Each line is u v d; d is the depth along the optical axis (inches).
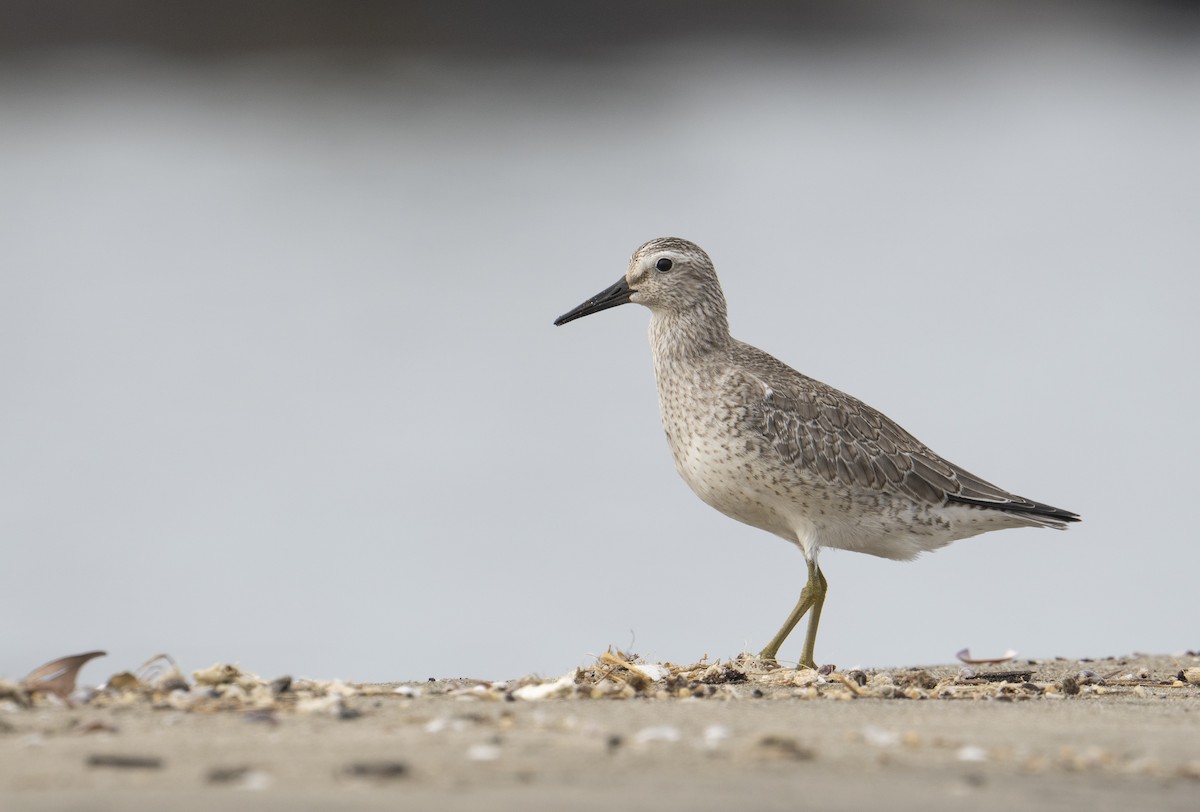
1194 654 380.2
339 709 229.0
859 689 273.0
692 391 382.3
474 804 162.1
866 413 381.4
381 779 173.9
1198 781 184.4
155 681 259.4
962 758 194.4
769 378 378.0
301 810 158.2
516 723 215.8
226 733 206.1
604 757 188.1
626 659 299.9
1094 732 220.7
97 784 170.7
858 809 164.6
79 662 249.4
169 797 163.6
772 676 297.4
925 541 385.4
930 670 343.3
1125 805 171.2
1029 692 283.7
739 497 378.3
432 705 239.6
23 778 174.1
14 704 231.6
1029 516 385.7
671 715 230.1
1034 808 168.4
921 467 379.6
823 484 369.4
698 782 175.3
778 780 177.6
